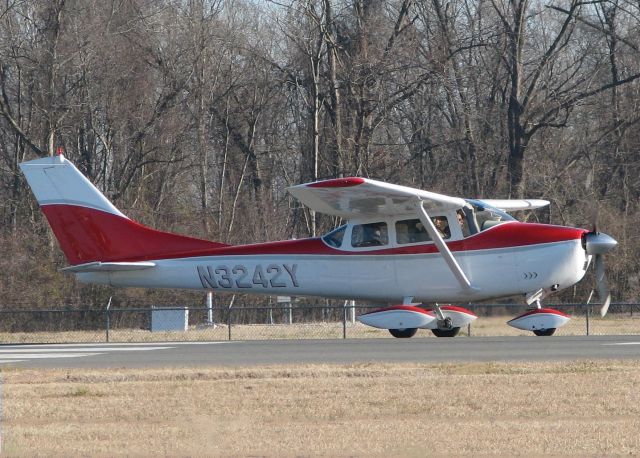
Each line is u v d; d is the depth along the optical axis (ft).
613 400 137.80
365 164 483.51
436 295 253.24
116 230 271.08
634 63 522.88
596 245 251.19
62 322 407.44
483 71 532.73
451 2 547.90
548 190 486.79
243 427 123.13
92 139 535.19
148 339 308.19
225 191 576.61
